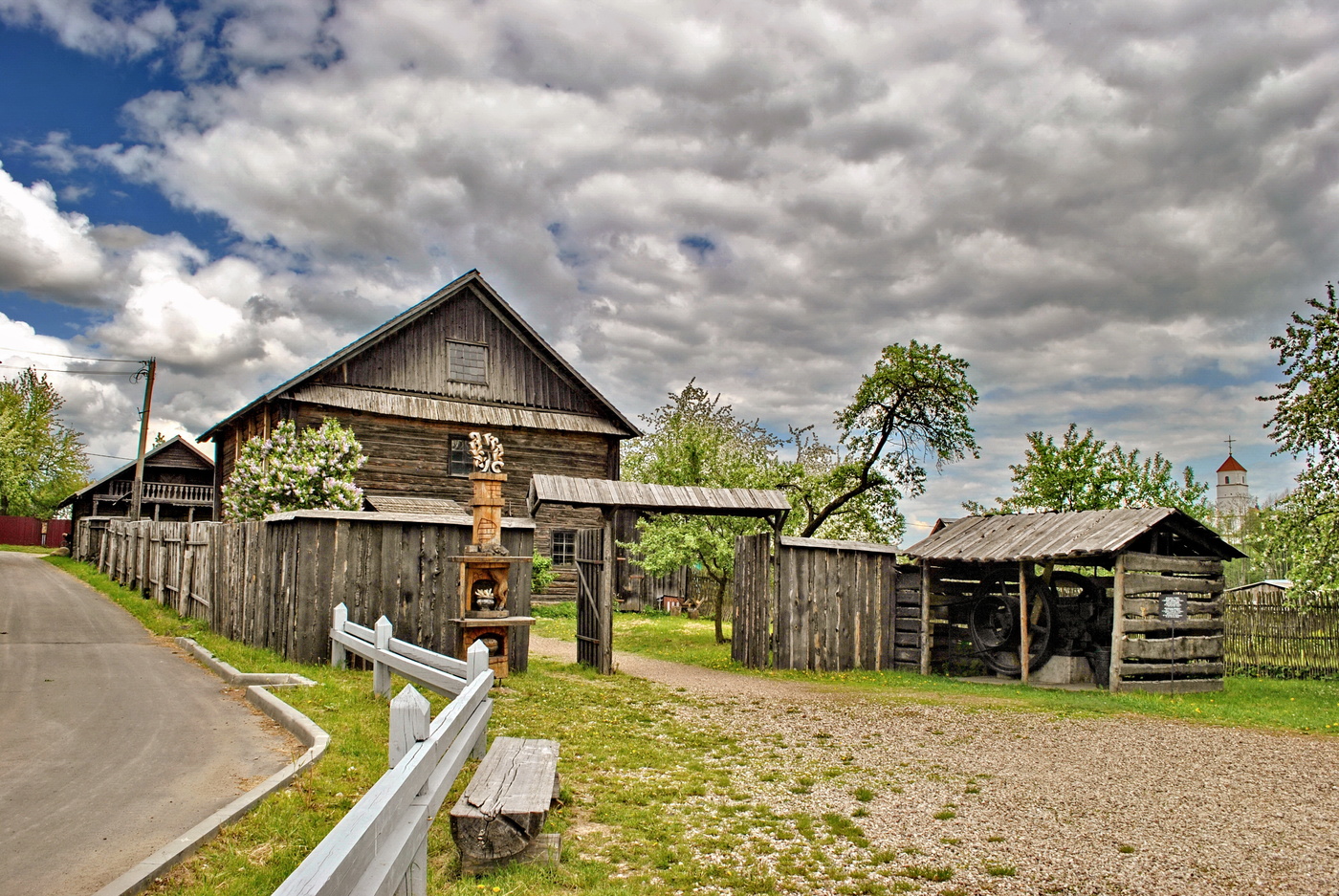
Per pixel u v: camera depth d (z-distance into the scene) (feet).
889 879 16.60
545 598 87.66
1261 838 19.07
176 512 138.72
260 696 28.66
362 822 9.23
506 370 87.45
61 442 194.90
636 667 50.47
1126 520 46.83
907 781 24.18
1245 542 65.67
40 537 176.45
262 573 40.96
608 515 46.80
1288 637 57.31
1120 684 44.62
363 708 28.17
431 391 83.10
